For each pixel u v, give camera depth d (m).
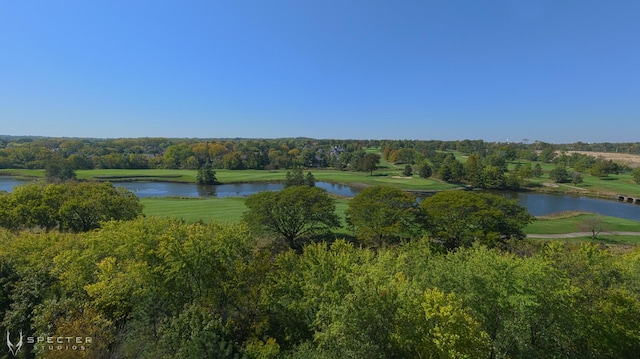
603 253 24.05
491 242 36.62
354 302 14.60
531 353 16.56
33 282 19.59
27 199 41.44
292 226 43.25
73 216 41.50
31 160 144.38
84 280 21.03
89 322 16.48
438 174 124.12
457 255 23.22
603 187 105.50
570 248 38.19
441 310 13.68
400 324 14.64
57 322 16.48
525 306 16.14
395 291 15.46
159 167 162.25
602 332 19.06
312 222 44.47
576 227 54.22
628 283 21.56
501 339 16.77
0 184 101.94
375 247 39.59
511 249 37.03
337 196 86.25
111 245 23.86
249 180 121.19
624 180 120.38
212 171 118.19
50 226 42.22
